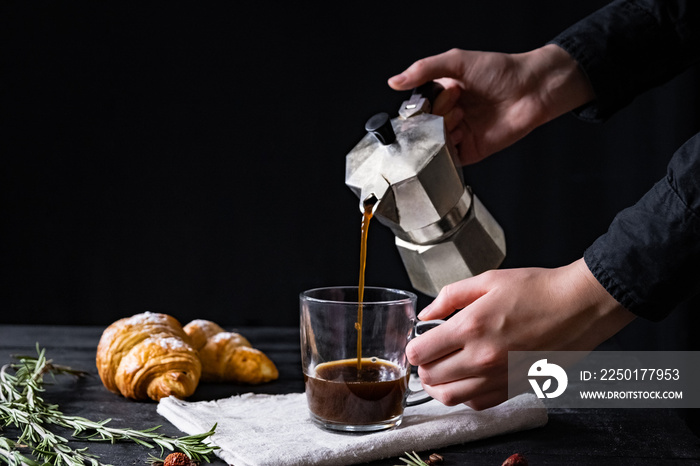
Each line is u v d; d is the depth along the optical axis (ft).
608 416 3.13
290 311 6.00
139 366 3.24
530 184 5.75
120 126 5.85
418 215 2.87
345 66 5.70
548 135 5.69
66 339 4.31
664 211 2.44
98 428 2.78
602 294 2.52
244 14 5.69
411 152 2.80
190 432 2.87
